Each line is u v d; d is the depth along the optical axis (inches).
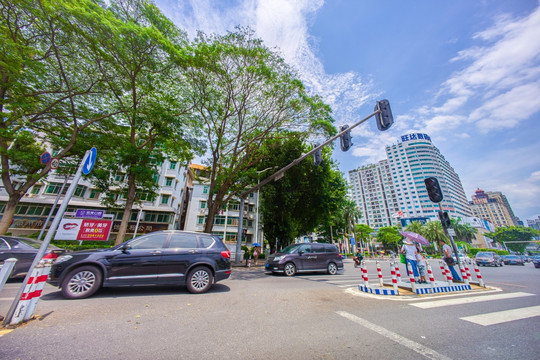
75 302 175.5
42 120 519.5
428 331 133.9
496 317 161.2
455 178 4613.7
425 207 3609.7
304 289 262.2
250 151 647.1
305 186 834.2
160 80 513.7
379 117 286.7
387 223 3996.1
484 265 893.2
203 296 211.2
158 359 94.6
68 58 436.5
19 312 128.2
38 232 960.3
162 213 1132.5
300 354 102.6
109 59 420.5
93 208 1055.0
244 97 539.5
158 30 416.8
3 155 468.1
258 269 529.0
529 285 317.7
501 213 5216.5
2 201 959.6
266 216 909.8
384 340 120.2
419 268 299.3
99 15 352.8
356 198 4517.7
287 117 580.4
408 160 3919.8
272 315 160.1
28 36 419.2
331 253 451.5
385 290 229.8
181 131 571.5
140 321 139.6
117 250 207.5
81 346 103.4
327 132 596.1
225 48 465.1
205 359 96.0
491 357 102.7
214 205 584.4
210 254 234.8
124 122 591.2
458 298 220.8
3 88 441.4
